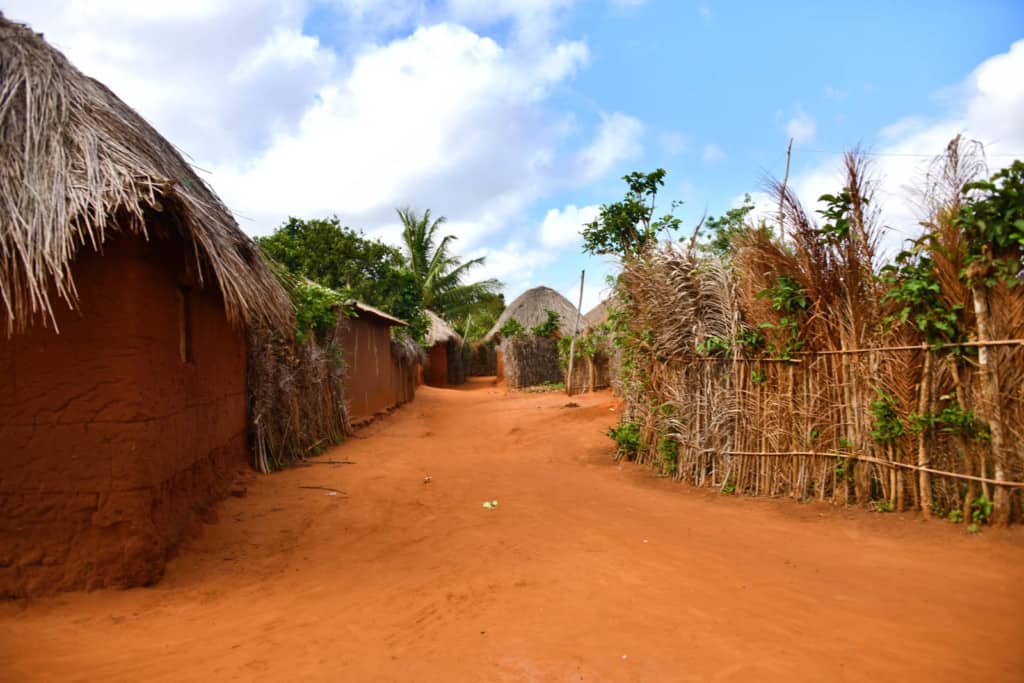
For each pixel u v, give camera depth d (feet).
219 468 24.29
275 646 11.76
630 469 30.76
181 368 19.44
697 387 27.25
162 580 16.31
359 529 21.15
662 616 12.82
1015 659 10.73
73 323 15.80
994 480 18.66
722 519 21.57
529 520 21.52
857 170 21.94
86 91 18.04
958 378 19.53
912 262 20.81
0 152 15.10
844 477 22.16
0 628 12.62
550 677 10.29
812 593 14.25
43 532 15.52
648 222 35.96
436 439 44.62
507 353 97.30
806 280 23.18
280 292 24.66
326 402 39.50
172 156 22.18
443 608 13.70
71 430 15.71
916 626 12.29
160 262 17.43
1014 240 18.31
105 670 10.51
